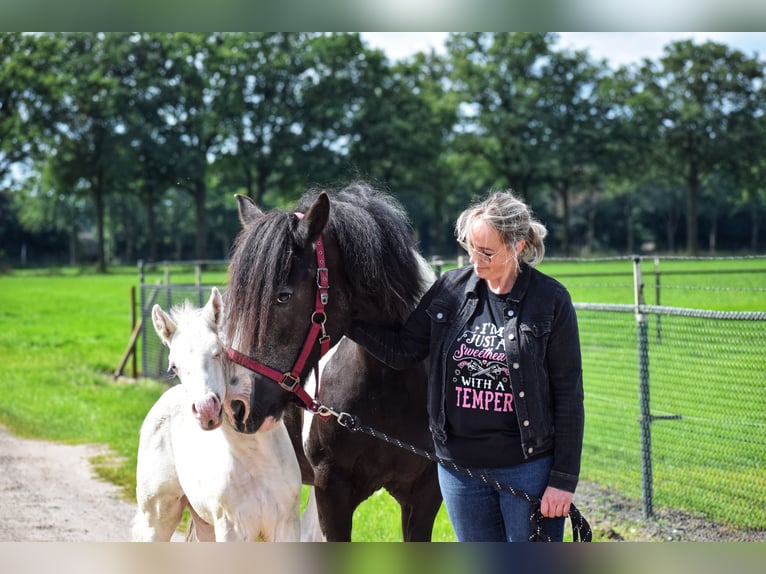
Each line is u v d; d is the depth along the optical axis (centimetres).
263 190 5591
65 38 5156
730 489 581
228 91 5288
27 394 1184
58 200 5997
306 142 5459
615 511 586
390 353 332
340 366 371
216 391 302
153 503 390
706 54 5428
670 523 548
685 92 5597
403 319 350
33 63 5034
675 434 718
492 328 289
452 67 6075
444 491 307
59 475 765
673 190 6656
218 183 6088
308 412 380
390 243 350
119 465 802
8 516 634
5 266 5588
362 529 540
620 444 723
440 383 299
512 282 289
